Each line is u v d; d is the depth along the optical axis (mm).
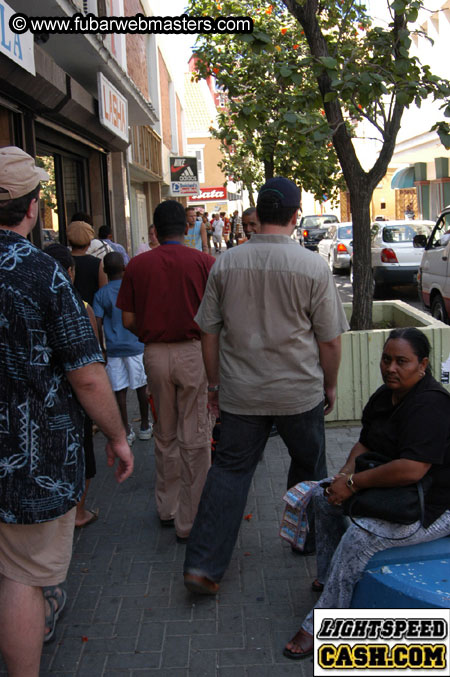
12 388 2291
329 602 2943
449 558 2918
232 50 11094
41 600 2539
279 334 3271
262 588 3574
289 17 11609
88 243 6516
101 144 11578
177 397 4109
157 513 4555
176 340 4020
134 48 14164
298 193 3354
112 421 2477
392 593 2746
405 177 32531
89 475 4289
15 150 2412
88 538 4215
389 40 6184
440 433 2746
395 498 2793
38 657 2527
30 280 2295
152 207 23688
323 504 3332
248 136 10000
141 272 4027
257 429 3447
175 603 3469
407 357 2824
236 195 42781
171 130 27609
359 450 3174
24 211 2418
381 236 15555
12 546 2443
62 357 2357
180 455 4090
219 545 3443
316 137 5773
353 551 2861
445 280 9898
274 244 3289
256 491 4797
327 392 3645
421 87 5957
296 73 6059
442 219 10594
